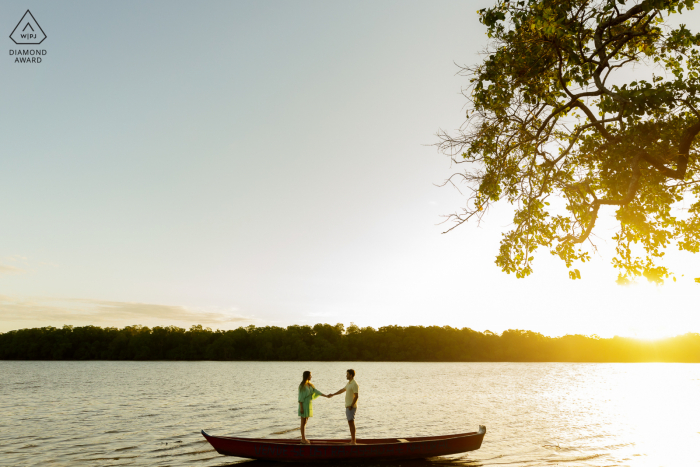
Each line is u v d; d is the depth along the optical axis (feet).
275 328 570.46
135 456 53.11
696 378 260.21
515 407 108.68
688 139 28.14
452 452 50.47
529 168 32.94
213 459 51.60
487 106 34.63
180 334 531.91
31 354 499.51
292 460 48.08
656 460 51.65
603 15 30.78
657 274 32.01
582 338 602.85
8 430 71.36
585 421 84.79
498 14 33.17
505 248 34.76
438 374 282.15
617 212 30.09
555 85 35.27
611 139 30.32
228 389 156.04
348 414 48.78
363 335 556.10
